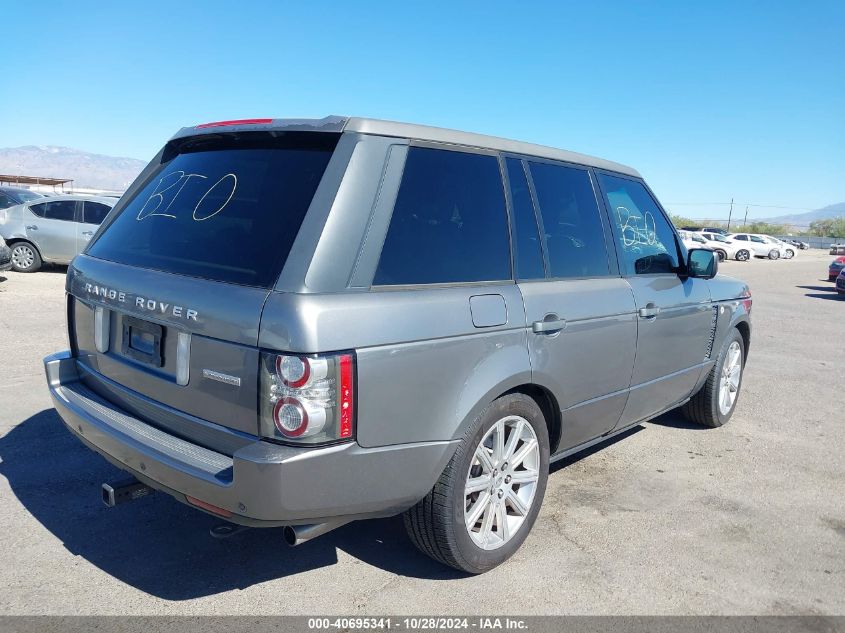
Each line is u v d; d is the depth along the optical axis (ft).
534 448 11.38
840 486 15.14
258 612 9.59
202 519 12.35
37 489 13.08
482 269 10.42
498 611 9.82
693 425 19.27
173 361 9.34
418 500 9.62
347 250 8.61
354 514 9.00
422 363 9.12
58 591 9.88
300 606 9.78
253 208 9.30
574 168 13.00
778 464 16.38
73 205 45.27
